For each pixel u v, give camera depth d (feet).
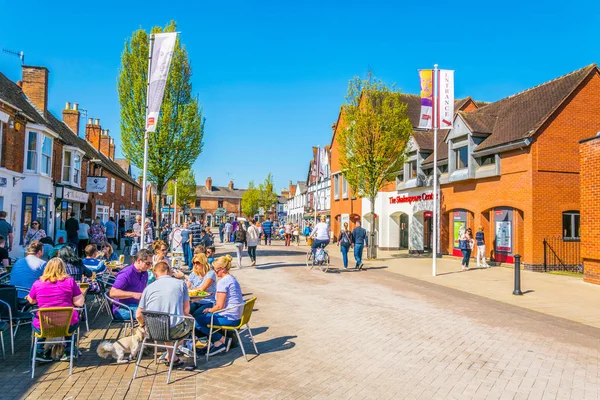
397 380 19.21
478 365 21.44
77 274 27.68
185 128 69.15
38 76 77.51
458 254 76.89
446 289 45.06
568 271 60.13
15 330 22.67
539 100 67.67
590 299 40.06
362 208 110.93
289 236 120.37
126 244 73.92
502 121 71.92
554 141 61.00
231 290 22.44
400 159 74.28
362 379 19.25
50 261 20.47
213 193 325.01
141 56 69.10
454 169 76.13
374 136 73.05
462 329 28.40
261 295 38.96
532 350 24.14
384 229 102.22
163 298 20.07
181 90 70.03
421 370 20.57
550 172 60.75
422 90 58.13
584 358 22.91
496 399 17.38
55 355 20.84
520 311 34.96
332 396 17.30
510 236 64.75
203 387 17.95
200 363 21.06
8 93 64.34
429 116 57.62
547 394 17.98
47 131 67.15
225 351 22.86
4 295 21.65
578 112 62.23
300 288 43.09
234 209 325.62
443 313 33.17
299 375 19.58
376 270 59.82
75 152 85.25
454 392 17.99
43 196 67.26
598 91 63.36
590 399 17.53
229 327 21.83
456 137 74.28
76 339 21.59
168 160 68.69
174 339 19.15
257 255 79.15
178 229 59.93
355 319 30.53
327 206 154.30
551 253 60.08
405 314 32.45
